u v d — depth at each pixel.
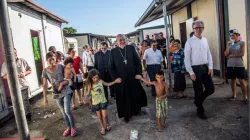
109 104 6.09
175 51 5.90
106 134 4.17
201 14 8.86
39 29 9.22
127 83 4.63
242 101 5.16
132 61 4.70
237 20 6.48
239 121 4.14
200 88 4.32
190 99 5.78
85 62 8.70
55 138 4.24
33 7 8.32
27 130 2.99
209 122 4.22
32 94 7.72
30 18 8.40
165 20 6.45
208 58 4.30
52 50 6.16
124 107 4.60
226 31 6.95
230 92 5.95
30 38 8.25
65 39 17.12
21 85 5.08
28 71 5.25
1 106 5.29
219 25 7.08
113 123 4.66
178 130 4.04
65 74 4.07
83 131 4.43
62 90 4.05
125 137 3.98
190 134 3.84
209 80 4.27
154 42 6.29
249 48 2.47
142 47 8.03
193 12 9.68
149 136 3.92
